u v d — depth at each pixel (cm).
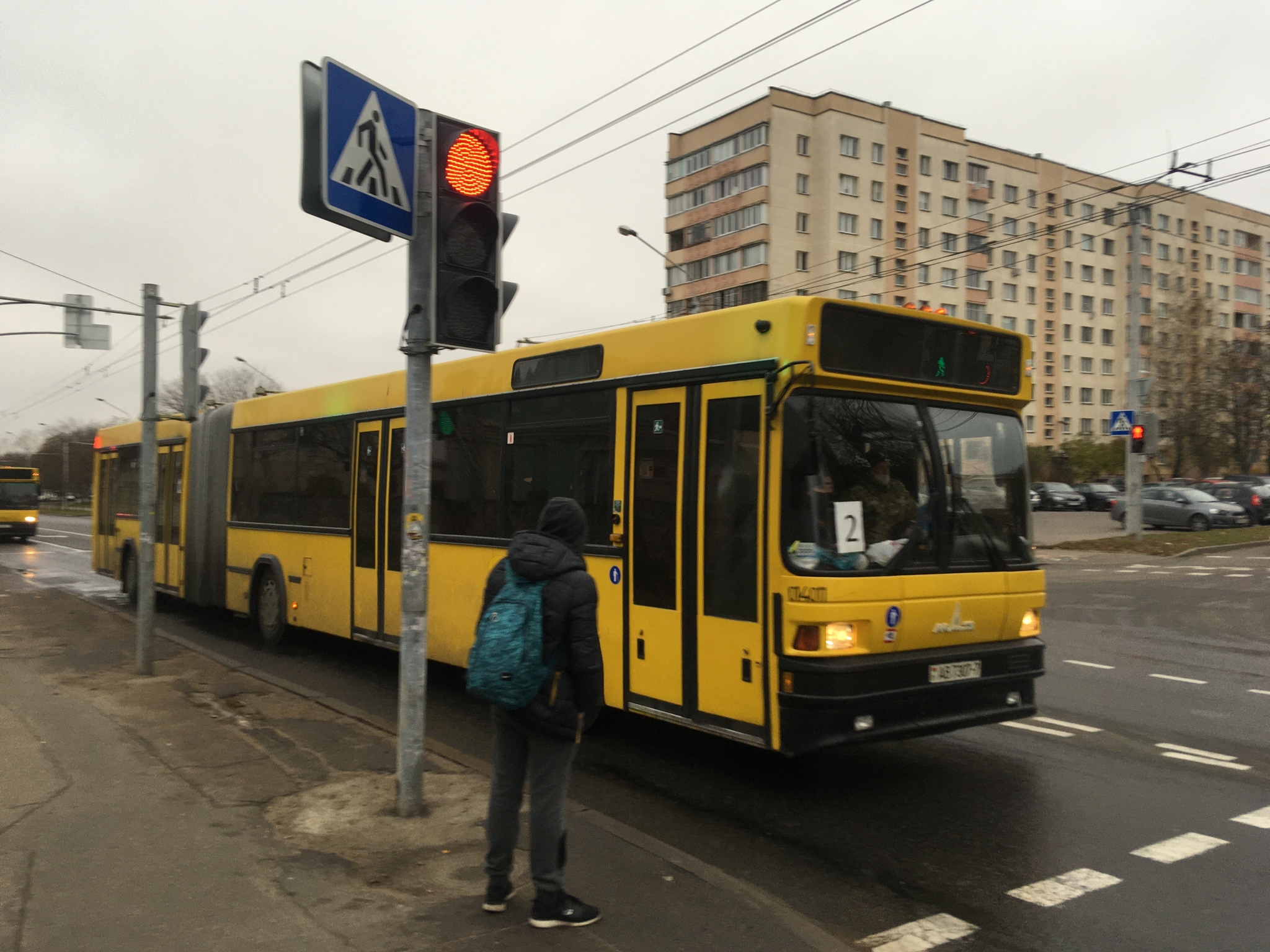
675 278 6406
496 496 796
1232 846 500
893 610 559
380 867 432
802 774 635
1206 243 8388
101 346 1892
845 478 566
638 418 659
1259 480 4259
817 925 403
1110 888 447
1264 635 1248
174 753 619
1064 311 7500
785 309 560
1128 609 1522
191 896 398
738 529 579
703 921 386
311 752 624
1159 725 765
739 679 574
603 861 450
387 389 935
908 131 6344
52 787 543
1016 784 611
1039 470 6938
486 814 503
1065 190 7419
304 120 438
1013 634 624
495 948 356
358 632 966
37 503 3716
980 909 425
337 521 1007
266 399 1166
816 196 6009
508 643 361
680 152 6359
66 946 351
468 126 489
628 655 658
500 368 797
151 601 899
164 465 1407
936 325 611
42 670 921
